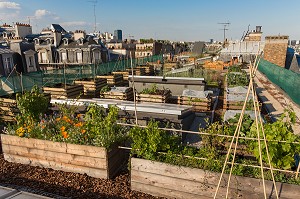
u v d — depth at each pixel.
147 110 7.69
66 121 6.09
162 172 4.53
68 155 5.40
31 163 5.82
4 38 45.31
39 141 5.60
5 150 6.01
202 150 4.76
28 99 7.43
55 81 18.05
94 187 4.87
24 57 31.28
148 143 4.77
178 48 75.69
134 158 4.70
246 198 4.05
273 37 23.70
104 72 23.73
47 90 13.78
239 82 16.09
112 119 5.79
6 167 5.70
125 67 28.09
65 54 40.75
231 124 6.86
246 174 4.14
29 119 6.43
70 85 14.92
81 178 5.21
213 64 28.09
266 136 4.12
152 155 4.72
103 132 5.38
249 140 4.79
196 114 10.55
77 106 8.09
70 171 5.49
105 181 5.13
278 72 17.03
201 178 4.27
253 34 42.19
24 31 45.53
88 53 39.72
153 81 14.18
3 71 27.98
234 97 11.28
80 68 20.50
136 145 4.82
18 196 3.25
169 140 4.96
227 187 3.85
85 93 15.77
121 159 5.82
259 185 3.94
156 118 7.50
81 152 5.26
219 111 11.36
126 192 4.75
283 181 3.89
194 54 53.09
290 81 13.71
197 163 4.48
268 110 11.26
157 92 12.25
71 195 4.52
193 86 13.46
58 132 5.95
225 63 31.91
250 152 4.90
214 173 4.17
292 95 13.16
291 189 3.77
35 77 16.48
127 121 7.82
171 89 13.98
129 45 66.75
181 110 7.49
